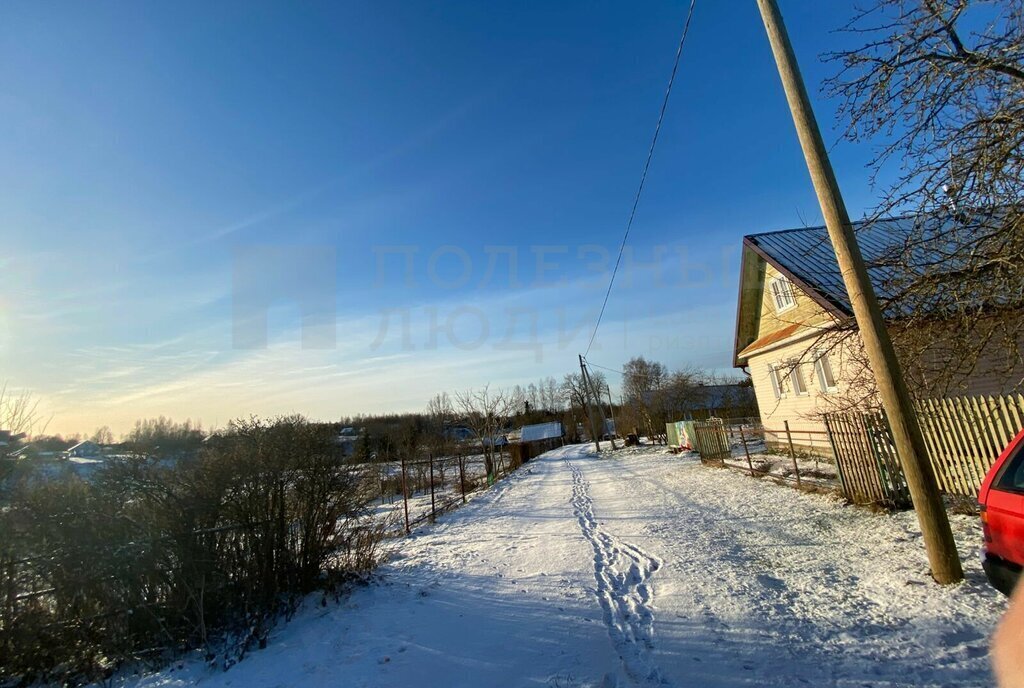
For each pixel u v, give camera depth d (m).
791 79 5.00
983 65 4.59
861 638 3.54
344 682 3.55
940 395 7.64
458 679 3.51
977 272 5.49
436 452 33.12
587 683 3.31
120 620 4.33
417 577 6.27
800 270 12.75
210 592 4.71
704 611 4.38
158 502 4.52
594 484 16.42
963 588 4.12
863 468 7.71
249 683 3.63
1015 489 3.26
